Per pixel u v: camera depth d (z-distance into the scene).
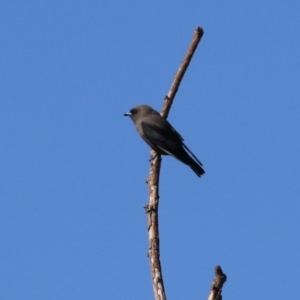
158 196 10.53
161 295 8.20
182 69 13.05
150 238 9.28
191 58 12.80
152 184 10.60
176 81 13.41
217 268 6.85
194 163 17.41
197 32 12.14
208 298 6.86
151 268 8.63
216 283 6.84
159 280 8.41
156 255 8.89
